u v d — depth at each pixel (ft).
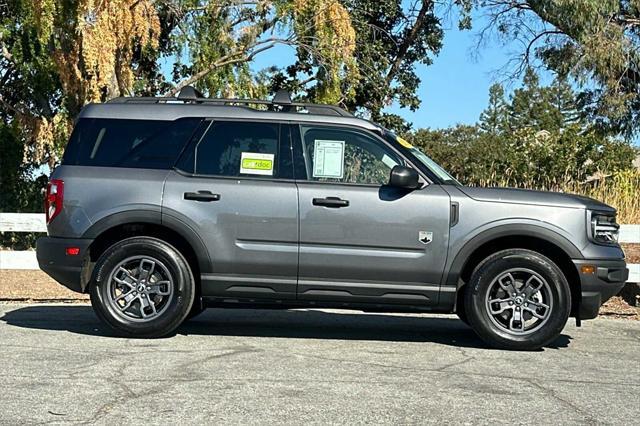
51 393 18.88
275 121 25.43
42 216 33.78
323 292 24.68
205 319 29.53
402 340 26.32
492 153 97.25
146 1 51.90
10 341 24.59
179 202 24.68
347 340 26.05
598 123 84.74
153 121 25.66
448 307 24.66
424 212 24.39
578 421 17.57
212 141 25.31
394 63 94.27
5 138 62.59
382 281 24.52
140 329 24.80
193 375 20.67
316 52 60.90
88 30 49.65
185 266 24.77
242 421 17.03
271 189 24.68
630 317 32.22
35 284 37.96
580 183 66.59
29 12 54.60
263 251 24.56
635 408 18.70
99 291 24.81
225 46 61.16
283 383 20.06
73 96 55.88
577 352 24.89
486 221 24.36
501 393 19.66
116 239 25.68
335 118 25.46
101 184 24.93
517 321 24.52
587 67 76.07
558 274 24.18
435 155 104.58
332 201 24.44
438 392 19.60
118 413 17.43
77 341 24.68
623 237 32.50
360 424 16.99
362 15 86.63
